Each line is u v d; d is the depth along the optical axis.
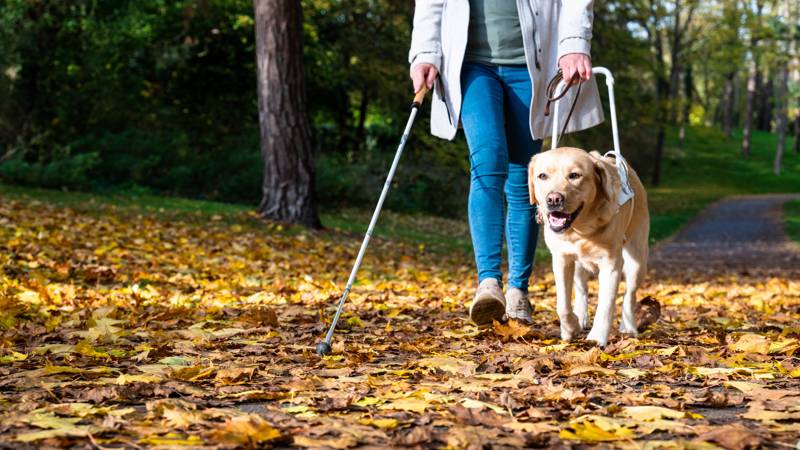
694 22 47.50
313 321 5.28
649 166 52.84
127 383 2.97
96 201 15.52
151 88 26.53
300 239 12.75
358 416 2.51
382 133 30.95
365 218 23.42
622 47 26.56
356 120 37.72
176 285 7.29
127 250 9.30
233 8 25.88
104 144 20.92
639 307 4.99
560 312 4.21
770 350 3.96
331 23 27.64
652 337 4.54
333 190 24.42
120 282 7.20
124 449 2.12
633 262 4.54
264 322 5.01
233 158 22.81
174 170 21.48
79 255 8.51
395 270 10.87
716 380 3.12
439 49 4.48
